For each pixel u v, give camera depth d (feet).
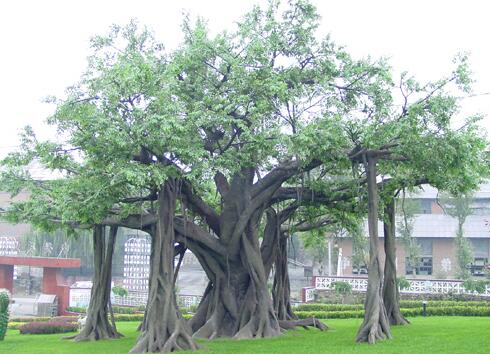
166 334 62.75
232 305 75.15
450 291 132.05
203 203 74.59
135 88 57.36
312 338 69.00
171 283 64.28
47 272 149.59
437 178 69.31
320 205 80.69
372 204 66.33
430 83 62.39
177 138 57.41
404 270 188.44
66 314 142.92
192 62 66.59
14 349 67.77
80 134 59.47
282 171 71.36
